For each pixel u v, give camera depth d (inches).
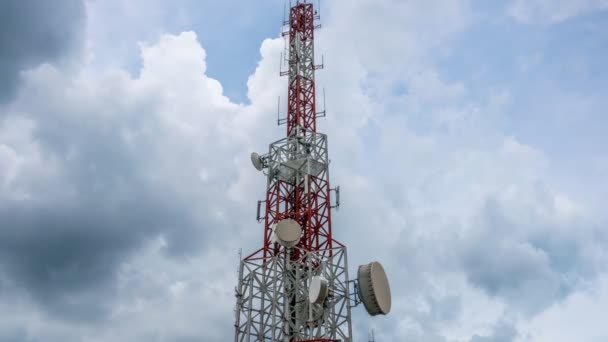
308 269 2333.9
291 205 2596.0
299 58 3029.0
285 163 2642.7
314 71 3002.0
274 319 2236.7
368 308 2158.0
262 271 2381.9
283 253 2399.1
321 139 2733.8
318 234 2472.9
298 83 2940.5
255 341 2250.2
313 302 2079.2
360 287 2176.4
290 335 2261.3
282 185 2630.4
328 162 2655.0
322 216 2512.3
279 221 2358.5
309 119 2861.7
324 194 2571.4
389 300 2210.9
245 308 2320.4
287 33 3169.3
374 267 2223.2
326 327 2203.5
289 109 2910.9
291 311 2320.4
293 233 2329.0
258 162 2704.2
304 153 2679.6
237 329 2268.7
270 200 2591.0
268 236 2498.8
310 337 2150.6
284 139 2726.4
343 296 2256.4
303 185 2608.3
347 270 2311.8
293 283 2345.0
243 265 2411.4
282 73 3046.3
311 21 3189.0
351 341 2167.8
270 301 2306.8
